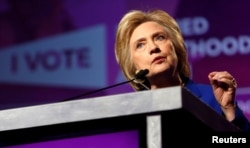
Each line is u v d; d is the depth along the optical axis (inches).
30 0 361.7
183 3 342.6
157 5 343.6
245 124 162.4
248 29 335.6
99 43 348.8
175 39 191.5
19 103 355.9
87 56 350.0
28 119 120.7
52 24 357.7
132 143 115.8
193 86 187.8
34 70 357.1
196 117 113.4
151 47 175.2
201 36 338.6
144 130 115.2
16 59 360.2
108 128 118.3
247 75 331.3
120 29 193.0
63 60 353.4
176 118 113.5
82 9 354.0
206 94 183.6
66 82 351.6
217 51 336.5
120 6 346.9
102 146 118.3
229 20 338.0
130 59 189.8
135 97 112.8
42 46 357.7
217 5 339.6
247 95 328.2
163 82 175.3
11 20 362.9
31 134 124.5
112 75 343.0
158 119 111.5
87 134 120.0
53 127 120.5
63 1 357.1
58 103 118.9
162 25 192.4
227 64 334.3
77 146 120.3
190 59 337.7
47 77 354.6
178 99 109.7
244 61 332.8
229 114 160.6
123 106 113.3
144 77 173.8
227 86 161.3
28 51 359.3
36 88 355.3
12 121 122.0
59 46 355.3
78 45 352.5
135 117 114.0
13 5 363.3
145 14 193.6
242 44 335.0
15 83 358.3
